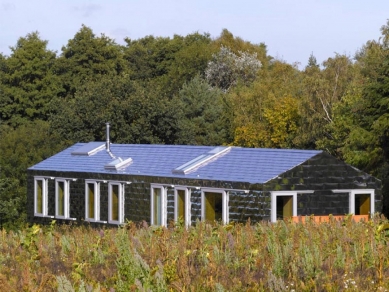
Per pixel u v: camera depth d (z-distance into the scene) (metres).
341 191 27.47
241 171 28.22
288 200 26.62
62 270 13.23
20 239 16.89
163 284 10.88
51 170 36.91
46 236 17.81
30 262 13.75
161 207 30.22
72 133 57.38
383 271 11.98
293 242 14.05
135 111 58.25
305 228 16.95
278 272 12.02
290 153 28.17
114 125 57.72
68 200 35.88
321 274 11.16
